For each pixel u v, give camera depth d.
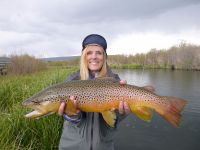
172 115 0.89
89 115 0.95
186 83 6.94
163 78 8.58
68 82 0.93
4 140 1.29
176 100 0.89
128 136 2.59
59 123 1.74
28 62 6.18
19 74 5.57
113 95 0.91
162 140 2.50
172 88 5.92
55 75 3.90
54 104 0.90
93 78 0.99
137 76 9.46
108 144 0.98
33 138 1.52
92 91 0.91
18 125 1.53
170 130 2.79
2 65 5.71
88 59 1.02
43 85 2.70
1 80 3.38
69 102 0.90
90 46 1.01
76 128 0.95
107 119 0.91
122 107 0.91
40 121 1.61
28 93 2.28
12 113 1.68
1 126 1.40
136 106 0.92
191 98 4.61
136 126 2.90
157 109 0.90
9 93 2.36
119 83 0.92
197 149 2.29
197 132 2.73
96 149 0.94
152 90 0.95
